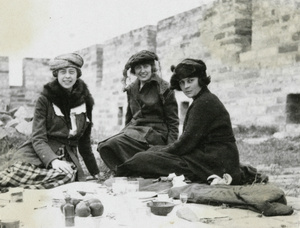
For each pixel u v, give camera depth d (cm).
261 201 435
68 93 618
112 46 2433
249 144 1198
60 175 580
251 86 1573
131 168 584
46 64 2575
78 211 415
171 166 564
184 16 1908
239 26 1652
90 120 649
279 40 1480
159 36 2080
